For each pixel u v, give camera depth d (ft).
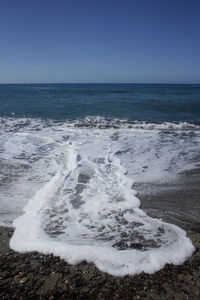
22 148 33.63
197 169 26.53
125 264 11.84
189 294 10.08
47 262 12.15
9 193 20.52
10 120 54.03
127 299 9.86
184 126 48.93
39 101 92.79
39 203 18.81
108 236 14.65
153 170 26.32
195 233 14.99
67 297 9.98
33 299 9.89
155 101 92.79
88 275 11.22
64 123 51.65
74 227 15.65
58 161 28.81
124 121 54.19
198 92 157.69
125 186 22.08
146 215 17.28
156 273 11.34
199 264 11.97
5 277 11.10
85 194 20.44
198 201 19.42
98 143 36.73
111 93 148.97
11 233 14.88
